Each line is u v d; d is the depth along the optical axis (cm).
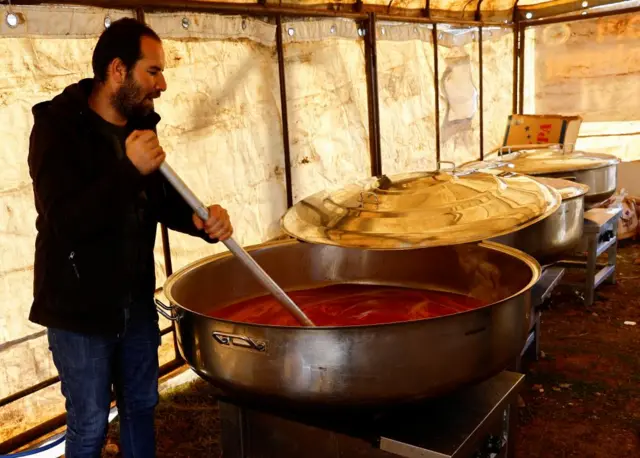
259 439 181
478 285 211
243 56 328
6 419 250
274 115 351
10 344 247
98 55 172
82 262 172
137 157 155
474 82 538
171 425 279
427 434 158
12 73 237
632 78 561
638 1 540
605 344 347
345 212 187
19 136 241
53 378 262
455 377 149
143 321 198
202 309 203
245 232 341
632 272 462
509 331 159
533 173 352
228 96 322
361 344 142
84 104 172
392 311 205
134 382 202
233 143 328
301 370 146
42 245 174
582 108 591
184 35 297
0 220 239
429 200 184
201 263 205
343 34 394
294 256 228
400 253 226
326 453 168
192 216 197
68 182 163
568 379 310
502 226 167
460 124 525
